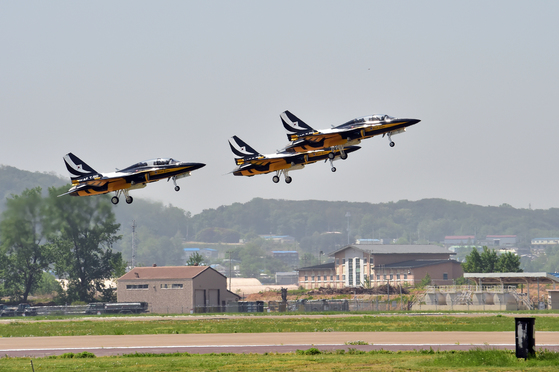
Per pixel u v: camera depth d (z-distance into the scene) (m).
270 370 104.19
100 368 111.38
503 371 97.00
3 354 144.88
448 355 116.00
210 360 119.31
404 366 104.75
